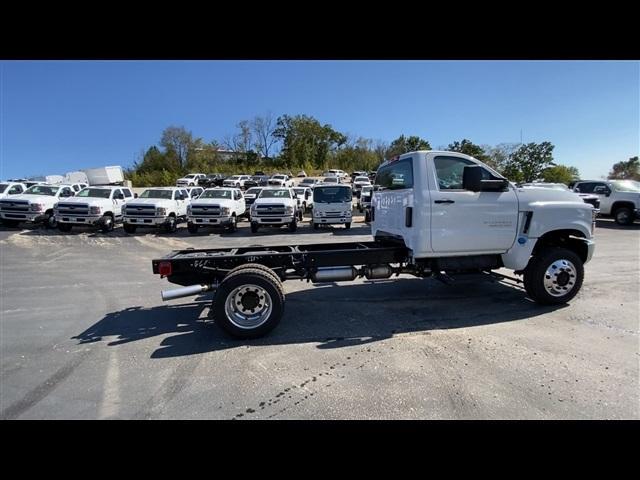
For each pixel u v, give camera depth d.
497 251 5.30
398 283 6.93
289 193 17.64
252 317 4.39
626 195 16.14
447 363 3.66
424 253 5.01
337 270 5.12
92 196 16.19
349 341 4.25
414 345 4.11
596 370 3.49
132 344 4.25
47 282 7.33
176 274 4.83
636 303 5.51
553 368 3.53
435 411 2.87
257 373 3.52
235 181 44.03
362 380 3.35
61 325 4.91
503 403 2.96
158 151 70.75
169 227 15.57
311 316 5.12
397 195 5.51
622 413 2.81
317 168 85.00
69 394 3.18
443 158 5.13
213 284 4.85
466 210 5.05
